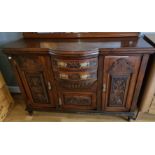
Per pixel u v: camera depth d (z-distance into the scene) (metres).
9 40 1.56
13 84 1.92
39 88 1.36
